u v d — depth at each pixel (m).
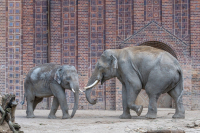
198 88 17.94
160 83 13.13
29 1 18.56
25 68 18.44
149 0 18.25
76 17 18.44
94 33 18.33
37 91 14.12
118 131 10.39
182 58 17.91
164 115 15.14
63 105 13.74
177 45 17.95
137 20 18.20
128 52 13.91
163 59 13.28
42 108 18.25
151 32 18.00
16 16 18.55
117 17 18.30
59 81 13.58
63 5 18.47
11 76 18.41
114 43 18.23
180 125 11.41
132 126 11.16
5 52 18.45
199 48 18.00
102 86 18.17
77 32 18.41
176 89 13.52
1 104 9.27
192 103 17.91
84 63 18.27
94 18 18.36
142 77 13.56
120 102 17.72
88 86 14.44
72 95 18.12
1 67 18.41
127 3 18.31
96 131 10.40
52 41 18.39
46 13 18.53
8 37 18.48
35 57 18.44
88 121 12.85
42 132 10.19
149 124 11.59
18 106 18.30
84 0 18.42
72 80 13.65
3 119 9.13
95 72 14.41
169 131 10.04
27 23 18.52
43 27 18.52
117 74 14.16
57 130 10.57
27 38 18.48
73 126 11.36
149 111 13.31
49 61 18.42
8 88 18.36
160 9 18.25
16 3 18.58
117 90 17.73
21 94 18.36
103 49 18.30
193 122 11.48
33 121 12.70
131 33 18.25
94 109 18.09
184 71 17.88
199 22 18.08
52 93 13.90
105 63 14.17
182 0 18.23
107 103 18.06
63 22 18.44
